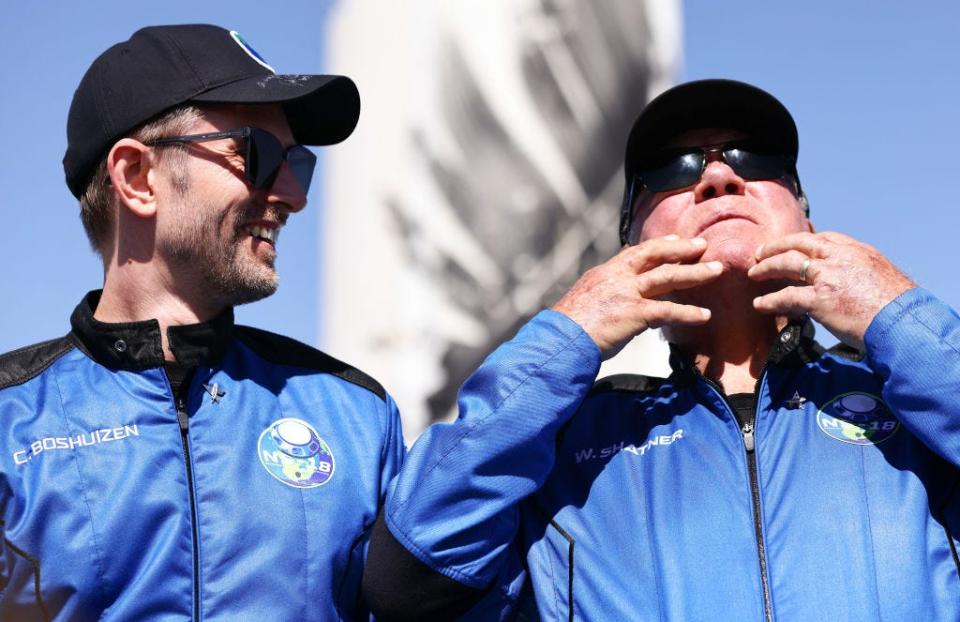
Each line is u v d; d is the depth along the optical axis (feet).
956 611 9.49
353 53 28.76
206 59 11.28
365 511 10.68
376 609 10.27
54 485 9.96
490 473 10.19
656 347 24.63
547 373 10.32
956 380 9.68
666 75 27.02
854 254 10.34
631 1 26.48
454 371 26.86
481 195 26.63
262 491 10.35
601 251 26.66
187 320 11.05
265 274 11.10
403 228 27.22
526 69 26.25
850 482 10.11
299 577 10.17
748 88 11.30
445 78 26.84
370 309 27.37
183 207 10.87
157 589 9.84
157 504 10.05
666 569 10.02
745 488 10.24
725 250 10.92
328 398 11.19
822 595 9.62
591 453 10.97
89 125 11.30
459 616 10.40
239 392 10.80
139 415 10.36
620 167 26.58
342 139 12.37
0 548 9.79
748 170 11.28
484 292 26.71
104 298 11.27
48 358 10.71
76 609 9.75
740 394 11.02
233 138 11.02
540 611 10.38
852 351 11.40
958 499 9.98
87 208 11.40
